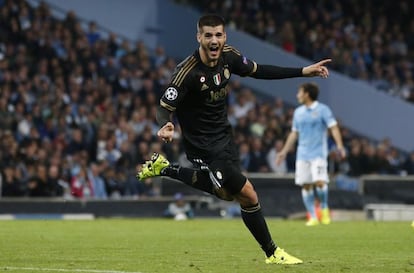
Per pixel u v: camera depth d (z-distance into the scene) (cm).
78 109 3722
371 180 3597
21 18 4059
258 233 1291
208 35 1220
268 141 3847
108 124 3716
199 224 2464
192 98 1260
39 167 3244
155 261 1332
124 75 4044
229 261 1338
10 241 1727
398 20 5091
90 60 4028
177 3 4838
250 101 4212
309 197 2548
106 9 4638
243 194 1271
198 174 1305
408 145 4631
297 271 1194
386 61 4844
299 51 4688
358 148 3991
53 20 4416
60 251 1505
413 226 2214
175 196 3319
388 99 4619
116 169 3497
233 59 1281
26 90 3703
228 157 1272
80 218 3142
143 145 3553
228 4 4753
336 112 4569
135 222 2589
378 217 3209
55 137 3559
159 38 4712
